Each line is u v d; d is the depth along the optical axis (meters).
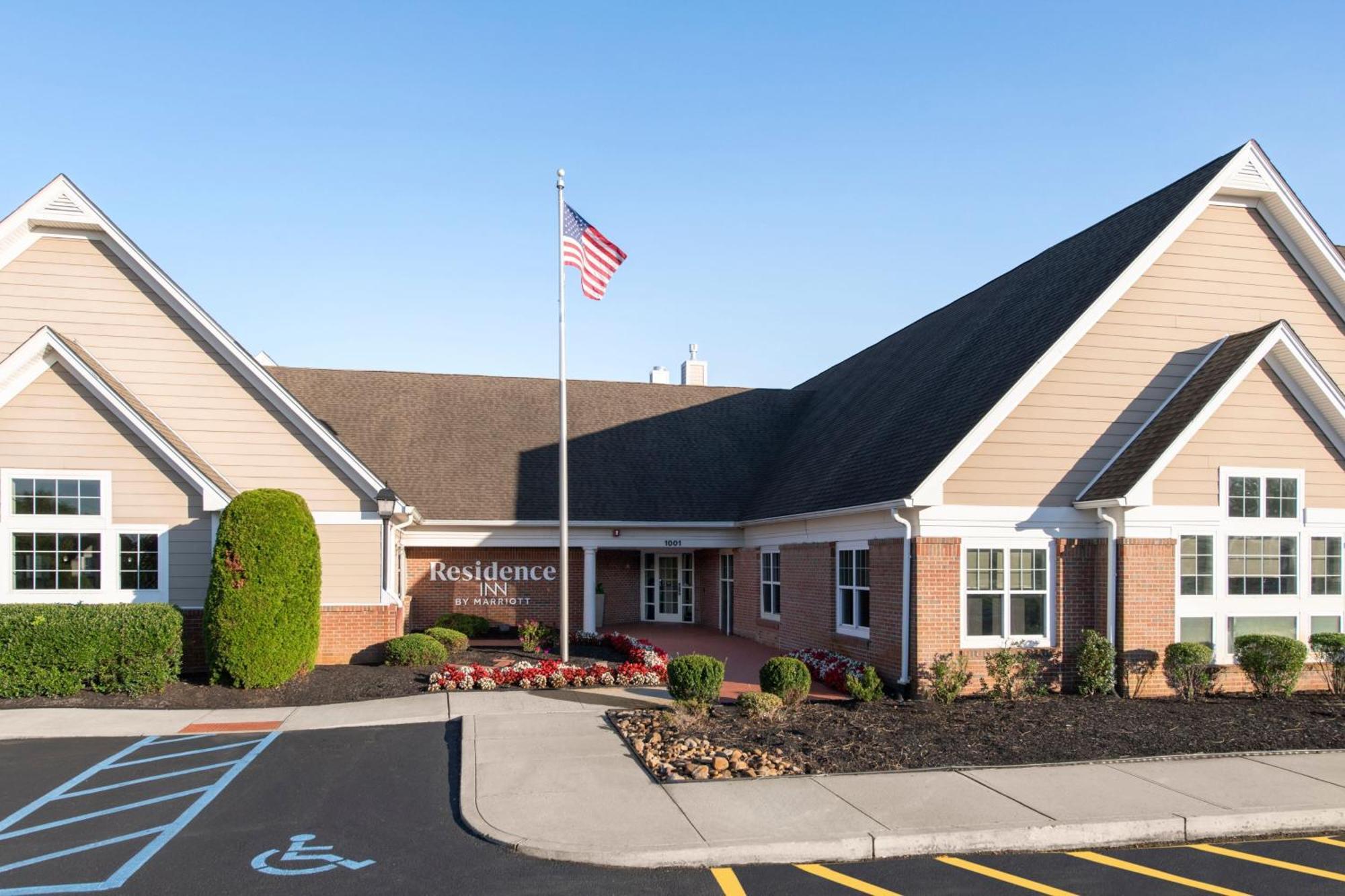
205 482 16.52
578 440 27.97
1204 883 7.71
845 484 19.20
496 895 7.29
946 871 7.95
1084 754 11.49
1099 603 15.98
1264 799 9.63
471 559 25.66
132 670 14.86
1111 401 16.33
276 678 15.46
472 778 10.30
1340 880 7.80
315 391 27.95
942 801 9.48
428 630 21.05
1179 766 10.99
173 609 15.57
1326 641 15.61
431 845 8.43
